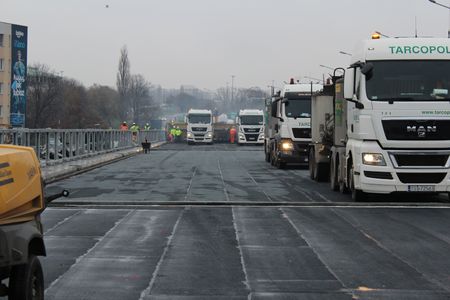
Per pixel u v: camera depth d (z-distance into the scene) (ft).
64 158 151.43
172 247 52.80
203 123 364.99
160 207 79.56
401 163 77.41
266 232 60.64
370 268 44.96
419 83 77.46
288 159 149.07
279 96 157.38
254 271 43.96
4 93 481.05
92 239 56.44
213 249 52.01
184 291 38.47
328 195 93.04
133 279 41.52
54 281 40.81
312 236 58.39
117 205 81.05
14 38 319.68
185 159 202.28
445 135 76.79
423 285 40.04
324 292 38.22
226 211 76.07
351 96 79.77
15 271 29.50
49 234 59.06
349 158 86.58
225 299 36.68
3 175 28.81
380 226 64.28
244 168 156.76
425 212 74.90
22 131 116.78
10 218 28.96
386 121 76.89
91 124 472.03
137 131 281.33
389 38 80.07
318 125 116.37
